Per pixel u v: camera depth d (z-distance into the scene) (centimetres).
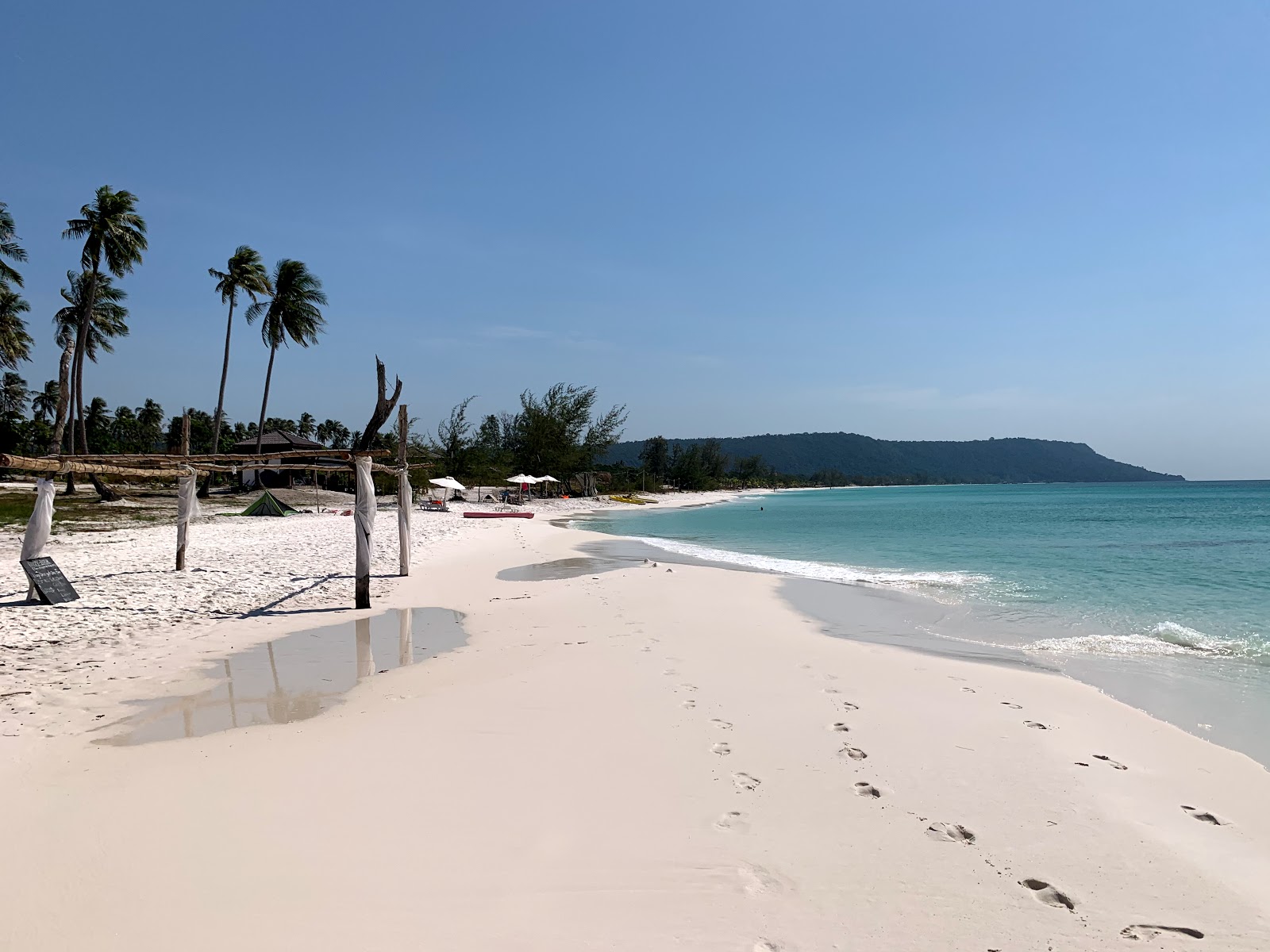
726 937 314
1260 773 504
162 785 469
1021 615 1129
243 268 3962
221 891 344
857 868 371
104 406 8569
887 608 1179
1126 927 324
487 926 319
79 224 3145
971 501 7781
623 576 1475
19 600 1129
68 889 346
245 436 8525
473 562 1706
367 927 317
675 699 654
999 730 582
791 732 570
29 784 469
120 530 2317
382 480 5103
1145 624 1061
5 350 3591
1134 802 454
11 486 4134
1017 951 306
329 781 476
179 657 824
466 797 451
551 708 628
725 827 414
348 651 861
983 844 398
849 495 11594
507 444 6950
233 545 1920
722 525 3566
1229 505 5988
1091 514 4628
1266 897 350
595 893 346
